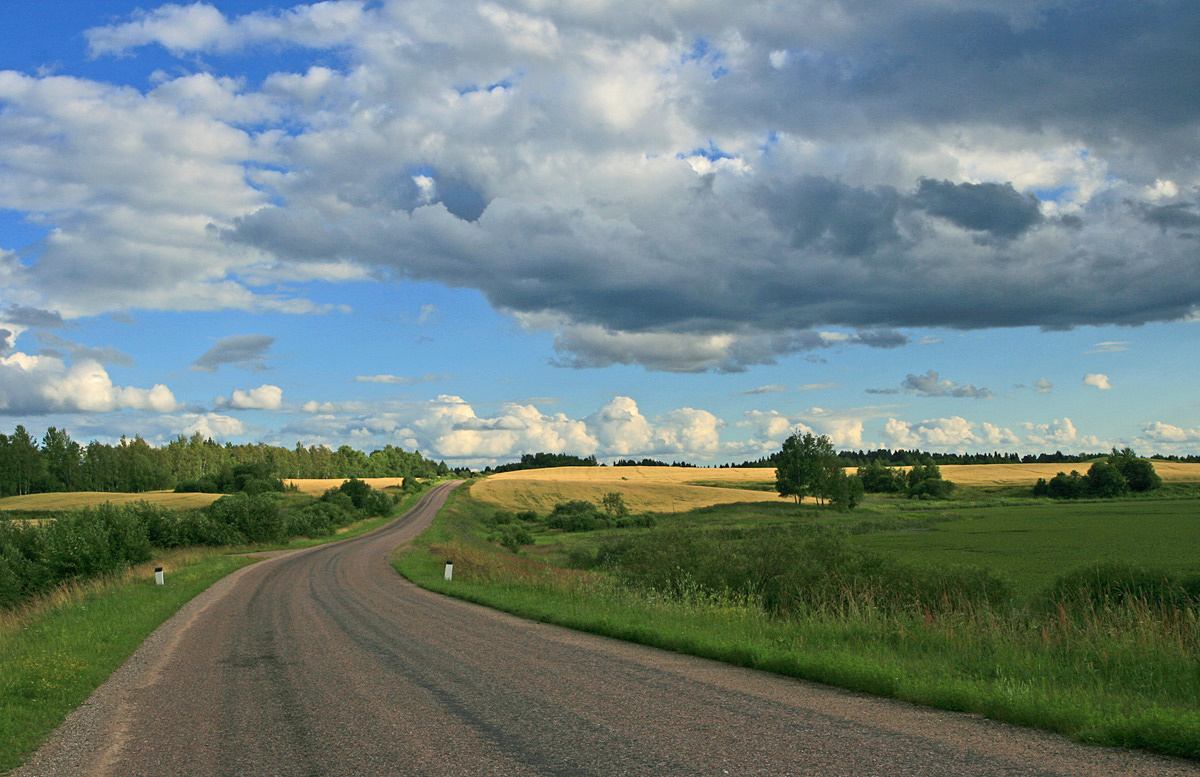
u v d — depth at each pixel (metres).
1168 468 159.88
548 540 80.38
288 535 66.69
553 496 123.75
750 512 106.50
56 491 140.00
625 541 26.89
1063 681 9.25
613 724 7.47
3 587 33.78
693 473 170.25
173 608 21.50
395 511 124.50
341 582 29.50
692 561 23.61
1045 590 22.31
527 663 11.24
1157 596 18.19
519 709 8.29
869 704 8.16
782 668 10.14
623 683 9.55
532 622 16.48
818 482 110.06
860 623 13.38
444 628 15.67
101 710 9.37
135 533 41.19
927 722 7.31
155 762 6.99
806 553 22.72
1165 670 9.58
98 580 31.94
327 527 79.25
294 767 6.57
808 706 8.08
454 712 8.28
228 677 11.22
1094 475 130.88
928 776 5.61
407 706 8.70
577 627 15.32
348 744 7.21
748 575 22.48
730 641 12.02
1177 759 5.98
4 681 10.35
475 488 140.50
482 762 6.41
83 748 7.62
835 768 5.86
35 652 13.43
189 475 159.75
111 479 145.88
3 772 6.92
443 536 67.94
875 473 150.62
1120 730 6.45
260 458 193.00
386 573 34.12
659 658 11.51
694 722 7.45
